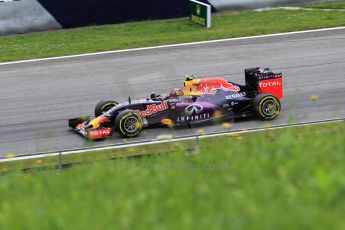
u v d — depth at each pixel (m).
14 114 56.53
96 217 16.72
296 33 79.62
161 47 76.81
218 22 88.88
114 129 48.50
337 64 67.12
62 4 87.69
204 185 18.55
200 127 48.81
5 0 85.62
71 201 19.09
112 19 89.94
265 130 37.59
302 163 19.72
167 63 70.25
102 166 24.30
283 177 18.36
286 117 51.31
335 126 38.06
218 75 65.81
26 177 25.97
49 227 16.27
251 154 22.66
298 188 17.61
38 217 17.14
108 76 66.62
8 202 20.09
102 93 61.31
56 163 36.44
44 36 85.38
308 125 38.41
